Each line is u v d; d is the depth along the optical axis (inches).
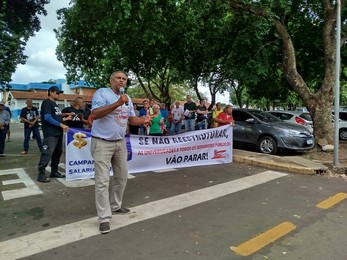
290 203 195.3
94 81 729.0
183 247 136.6
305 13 523.2
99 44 593.6
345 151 411.8
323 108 393.4
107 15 385.1
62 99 1534.2
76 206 187.6
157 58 729.0
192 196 207.6
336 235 149.9
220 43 593.3
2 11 451.8
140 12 397.1
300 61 615.5
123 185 173.3
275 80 708.7
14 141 565.6
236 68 522.9
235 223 163.0
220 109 451.5
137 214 174.4
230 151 325.1
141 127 464.1
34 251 132.4
